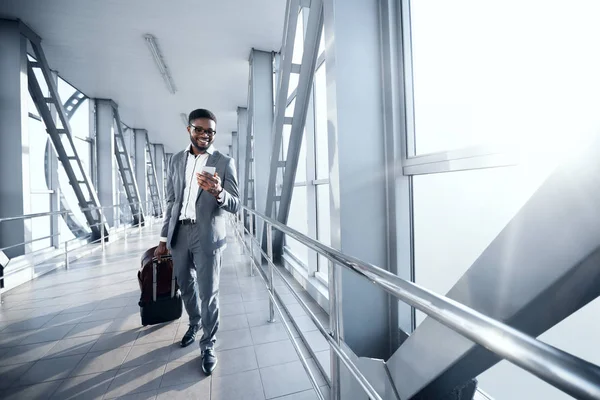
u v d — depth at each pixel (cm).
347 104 137
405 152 137
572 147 56
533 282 64
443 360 84
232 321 204
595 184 52
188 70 433
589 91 70
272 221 171
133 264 364
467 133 107
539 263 62
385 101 142
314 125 278
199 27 326
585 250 54
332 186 143
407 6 136
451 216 118
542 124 80
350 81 138
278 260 370
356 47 139
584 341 85
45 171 401
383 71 142
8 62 303
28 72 348
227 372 147
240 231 460
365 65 140
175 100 565
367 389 71
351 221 138
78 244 462
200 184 129
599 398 24
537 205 63
